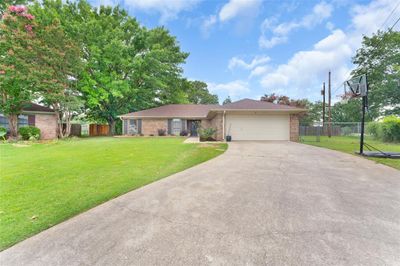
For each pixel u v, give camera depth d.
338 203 3.20
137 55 21.41
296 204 3.16
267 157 7.48
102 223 2.57
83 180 4.51
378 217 2.72
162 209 2.99
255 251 1.98
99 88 19.03
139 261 1.84
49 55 13.96
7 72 12.48
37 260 1.86
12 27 12.78
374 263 1.81
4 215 2.79
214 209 2.98
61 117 16.77
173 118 20.72
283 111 14.08
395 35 20.75
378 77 21.94
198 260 1.85
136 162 6.50
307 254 1.93
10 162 6.45
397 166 5.89
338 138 18.02
